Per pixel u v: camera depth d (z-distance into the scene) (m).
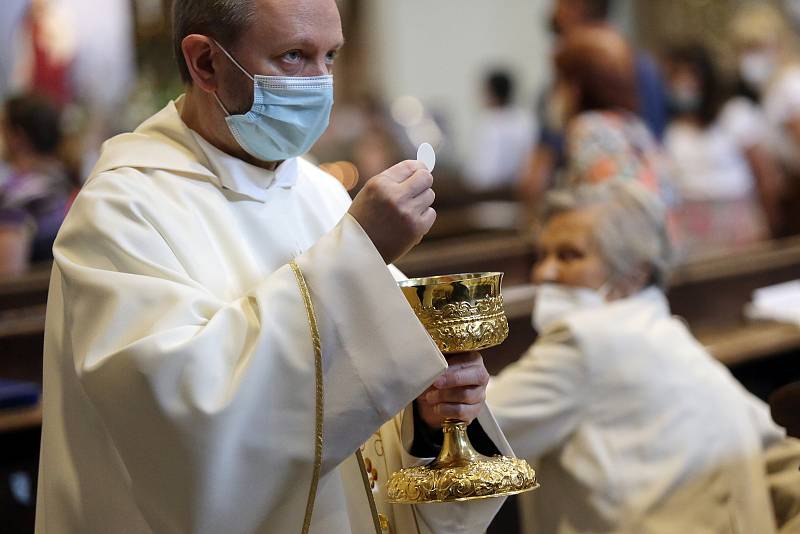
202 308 3.55
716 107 15.86
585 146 9.47
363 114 22.03
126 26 16.34
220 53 3.79
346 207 4.45
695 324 9.29
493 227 16.61
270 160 4.03
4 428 6.27
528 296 8.34
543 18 26.19
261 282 3.65
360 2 24.48
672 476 5.42
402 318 3.50
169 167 3.89
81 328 3.55
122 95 16.38
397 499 3.77
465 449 3.83
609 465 5.48
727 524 5.39
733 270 9.56
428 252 9.97
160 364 3.36
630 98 9.81
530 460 5.68
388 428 4.21
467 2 26.73
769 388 8.34
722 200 15.52
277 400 3.45
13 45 16.48
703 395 5.62
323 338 3.49
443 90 26.61
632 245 5.90
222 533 3.45
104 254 3.64
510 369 5.73
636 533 5.40
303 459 3.47
